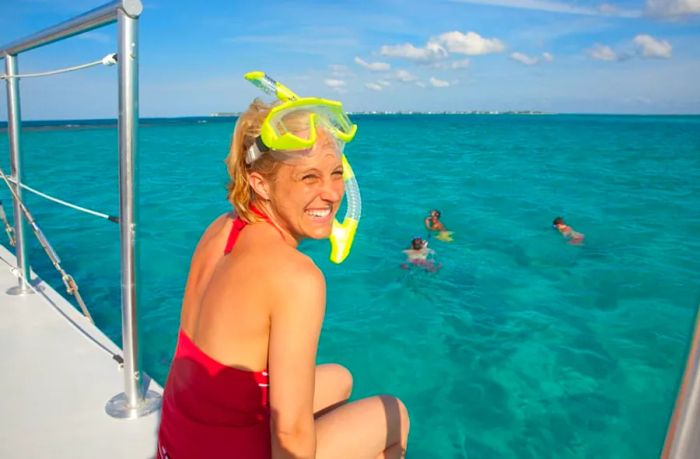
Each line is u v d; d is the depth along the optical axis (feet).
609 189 48.03
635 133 154.20
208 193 41.52
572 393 13.88
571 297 20.86
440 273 23.52
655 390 13.98
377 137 125.39
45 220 31.01
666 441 2.25
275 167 4.60
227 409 4.70
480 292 21.30
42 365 9.14
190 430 4.85
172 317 17.57
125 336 7.63
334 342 16.72
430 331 17.53
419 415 12.96
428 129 180.96
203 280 5.02
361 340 16.88
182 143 97.71
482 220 34.73
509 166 63.82
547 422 12.63
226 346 4.58
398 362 15.51
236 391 4.65
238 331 4.53
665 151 87.81
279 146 4.38
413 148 89.81
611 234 31.45
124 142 6.95
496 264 25.13
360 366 15.29
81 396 8.24
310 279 4.42
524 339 17.06
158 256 24.41
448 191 45.68
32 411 7.82
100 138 105.09
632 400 13.55
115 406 7.88
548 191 46.47
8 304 11.76
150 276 21.54
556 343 16.74
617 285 22.38
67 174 51.47
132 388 7.79
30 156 67.92
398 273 23.41
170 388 5.15
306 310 4.39
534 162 68.54
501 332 17.58
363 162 67.21
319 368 6.88
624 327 18.03
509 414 12.99
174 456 5.08
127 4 6.39
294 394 4.47
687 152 85.76
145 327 16.80
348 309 19.31
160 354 15.17
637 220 35.45
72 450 7.02
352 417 5.65
